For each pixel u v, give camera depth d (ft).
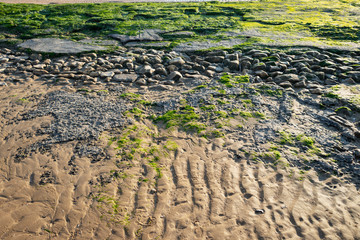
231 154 14.90
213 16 44.96
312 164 14.11
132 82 24.02
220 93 20.94
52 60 29.37
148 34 35.70
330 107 19.26
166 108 19.44
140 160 14.55
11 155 15.06
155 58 27.73
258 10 48.42
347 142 15.72
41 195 12.48
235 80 23.20
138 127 17.28
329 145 15.40
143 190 12.72
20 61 28.50
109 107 19.47
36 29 37.73
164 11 46.70
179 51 30.48
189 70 25.82
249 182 13.07
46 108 19.60
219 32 36.65
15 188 12.90
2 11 45.27
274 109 19.01
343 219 11.23
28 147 15.61
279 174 13.55
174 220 11.28
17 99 21.06
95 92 22.06
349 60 26.78
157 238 10.55
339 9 48.49
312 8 49.80
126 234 10.71
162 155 14.93
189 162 14.44
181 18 42.93
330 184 12.96
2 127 17.56
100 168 13.96
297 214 11.45
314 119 17.90
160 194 12.51
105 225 11.07
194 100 20.21
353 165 13.97
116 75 25.03
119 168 13.96
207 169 13.93
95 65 26.91
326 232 10.70
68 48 31.42
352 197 12.23
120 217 11.39
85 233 10.78
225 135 16.40
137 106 19.76
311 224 11.04
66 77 24.86
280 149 15.14
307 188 12.72
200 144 15.79
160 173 13.67
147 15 43.88
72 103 20.15
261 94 21.02
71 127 17.20
